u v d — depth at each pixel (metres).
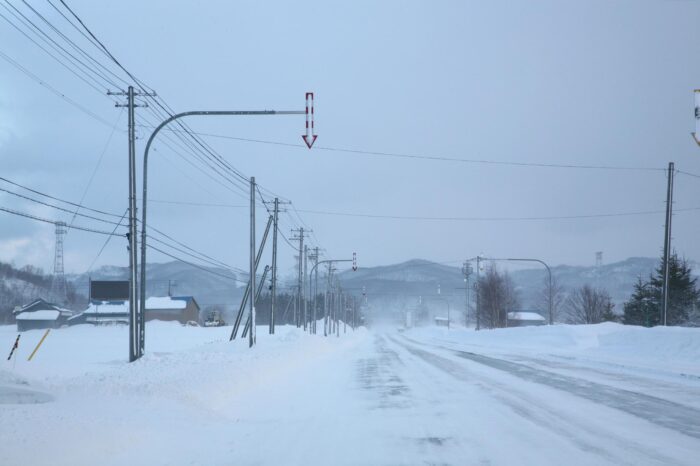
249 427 10.70
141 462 7.80
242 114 19.38
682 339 27.92
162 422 10.05
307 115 18.36
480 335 62.25
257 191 37.91
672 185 38.81
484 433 9.93
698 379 18.22
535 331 48.78
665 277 38.56
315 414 12.24
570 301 93.50
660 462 7.77
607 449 8.56
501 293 86.06
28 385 12.00
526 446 8.85
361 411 12.61
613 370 22.12
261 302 134.62
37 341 53.06
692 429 10.10
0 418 8.14
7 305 111.00
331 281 95.69
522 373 21.28
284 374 21.45
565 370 22.30
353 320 159.25
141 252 24.88
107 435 8.38
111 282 104.06
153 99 23.48
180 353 27.81
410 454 8.50
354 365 26.66
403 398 14.68
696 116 21.31
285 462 8.05
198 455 8.36
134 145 23.78
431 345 53.25
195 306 118.19
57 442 7.49
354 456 8.41
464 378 19.80
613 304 80.25
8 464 6.52
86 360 29.50
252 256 36.78
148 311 110.56
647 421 10.90
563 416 11.52
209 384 14.41
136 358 24.31
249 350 31.20
